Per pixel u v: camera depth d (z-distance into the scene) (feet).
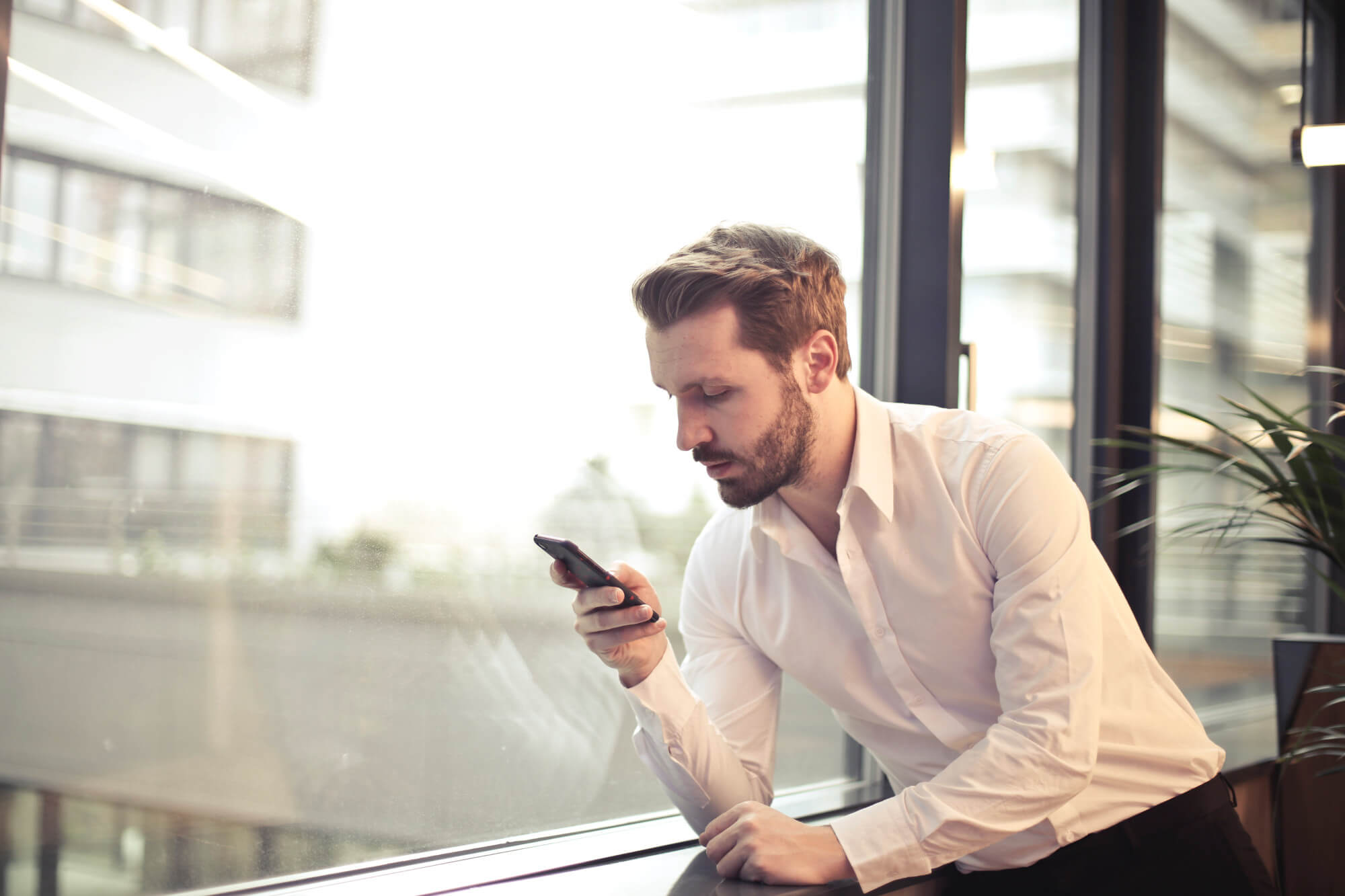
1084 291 9.26
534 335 4.95
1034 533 3.88
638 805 5.41
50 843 3.46
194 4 3.90
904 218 6.97
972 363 7.33
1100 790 4.35
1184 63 10.18
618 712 5.31
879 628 4.35
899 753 4.71
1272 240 12.13
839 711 4.86
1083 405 9.22
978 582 4.13
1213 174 10.75
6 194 3.41
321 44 4.26
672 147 5.67
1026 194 8.40
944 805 3.68
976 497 4.10
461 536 4.65
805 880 3.73
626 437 5.41
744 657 4.88
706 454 4.00
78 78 3.59
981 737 4.32
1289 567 12.12
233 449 3.95
